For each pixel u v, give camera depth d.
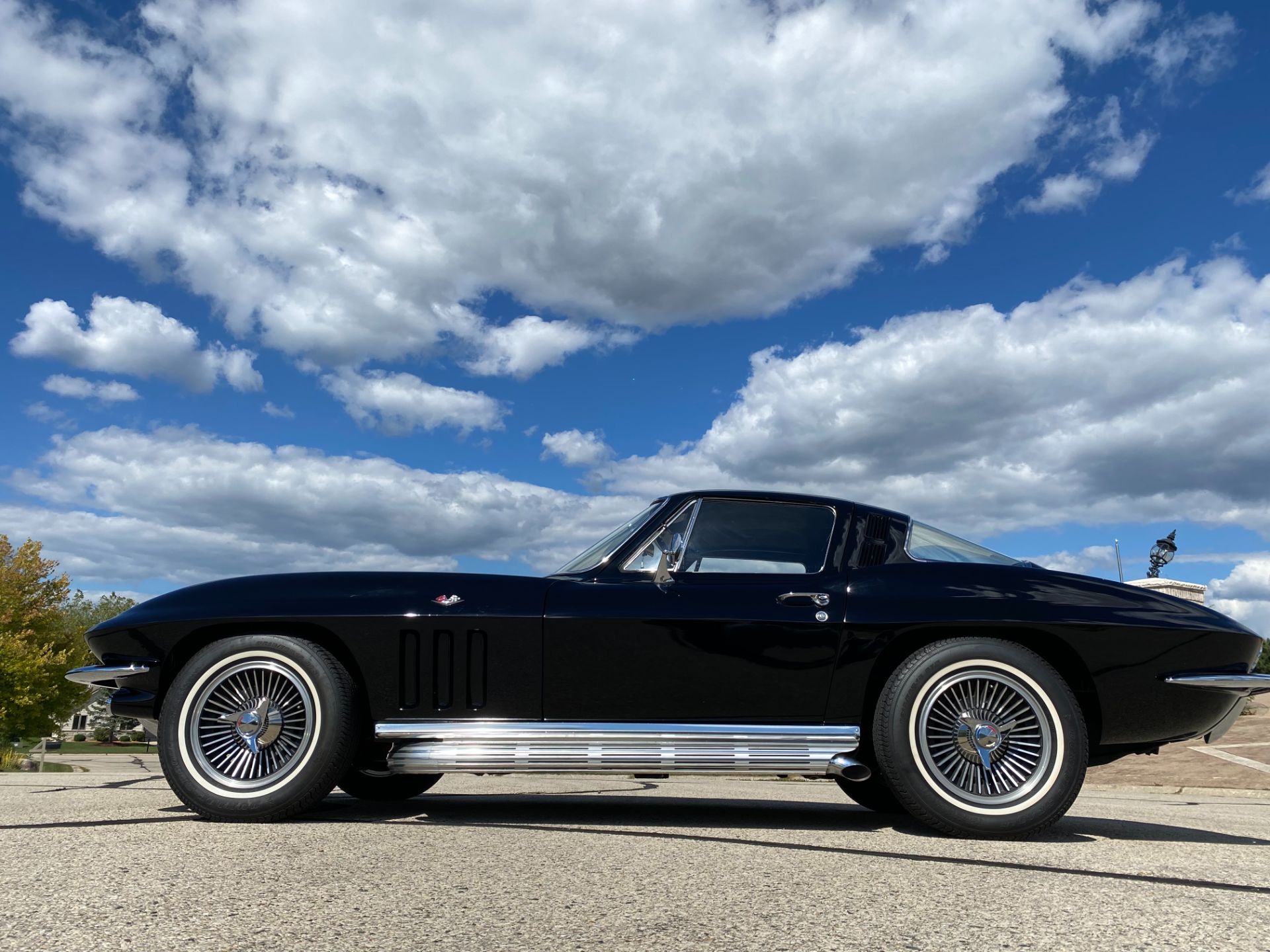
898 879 2.33
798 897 2.10
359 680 3.44
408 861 2.44
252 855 2.48
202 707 3.31
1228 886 2.33
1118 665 3.34
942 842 3.04
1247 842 3.44
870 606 3.42
